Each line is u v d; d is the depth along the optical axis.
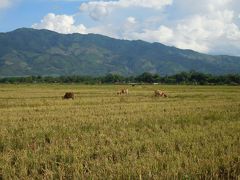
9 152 14.10
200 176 10.93
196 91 75.25
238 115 26.75
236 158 12.72
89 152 13.72
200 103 38.59
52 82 197.25
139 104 37.44
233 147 14.24
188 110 30.20
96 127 20.47
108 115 26.19
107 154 13.45
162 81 188.25
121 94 61.62
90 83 179.25
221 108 32.25
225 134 17.62
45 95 57.56
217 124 21.41
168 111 29.39
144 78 195.50
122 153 13.68
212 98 49.22
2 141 16.36
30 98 49.72
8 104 38.38
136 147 14.59
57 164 12.61
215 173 11.23
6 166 11.91
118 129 19.89
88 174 10.99
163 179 10.57
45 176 11.09
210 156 12.88
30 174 11.43
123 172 11.01
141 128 20.22
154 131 19.14
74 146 14.77
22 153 13.64
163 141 15.63
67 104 38.59
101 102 41.34
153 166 11.59
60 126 20.41
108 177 10.69
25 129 19.36
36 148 14.99
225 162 12.03
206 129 19.38
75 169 11.33
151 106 34.59
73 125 20.94
